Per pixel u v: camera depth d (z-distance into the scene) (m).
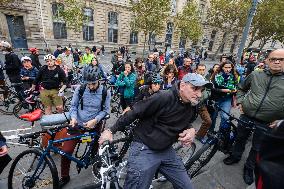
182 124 2.06
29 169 3.06
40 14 19.97
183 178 2.20
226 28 28.08
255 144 3.15
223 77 4.37
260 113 3.02
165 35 29.31
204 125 4.49
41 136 3.25
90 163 3.14
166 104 1.96
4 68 6.68
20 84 6.07
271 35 21.00
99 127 3.34
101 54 23.05
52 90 4.91
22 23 19.75
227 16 24.44
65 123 3.21
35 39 20.42
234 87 4.34
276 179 0.99
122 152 3.04
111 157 2.31
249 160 3.35
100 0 22.77
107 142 2.04
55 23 21.23
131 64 5.48
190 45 33.03
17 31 19.75
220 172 3.53
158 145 2.06
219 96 4.41
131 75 5.46
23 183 2.97
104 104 3.24
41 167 2.87
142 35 27.20
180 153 3.54
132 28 21.02
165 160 2.16
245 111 3.22
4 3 16.91
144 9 18.92
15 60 6.66
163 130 2.02
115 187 1.93
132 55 26.20
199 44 33.91
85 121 3.20
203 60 30.88
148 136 2.07
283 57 2.72
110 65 18.02
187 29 24.81
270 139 1.07
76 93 3.19
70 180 3.30
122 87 5.55
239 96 3.49
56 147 2.89
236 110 6.74
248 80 3.29
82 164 3.12
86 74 3.01
